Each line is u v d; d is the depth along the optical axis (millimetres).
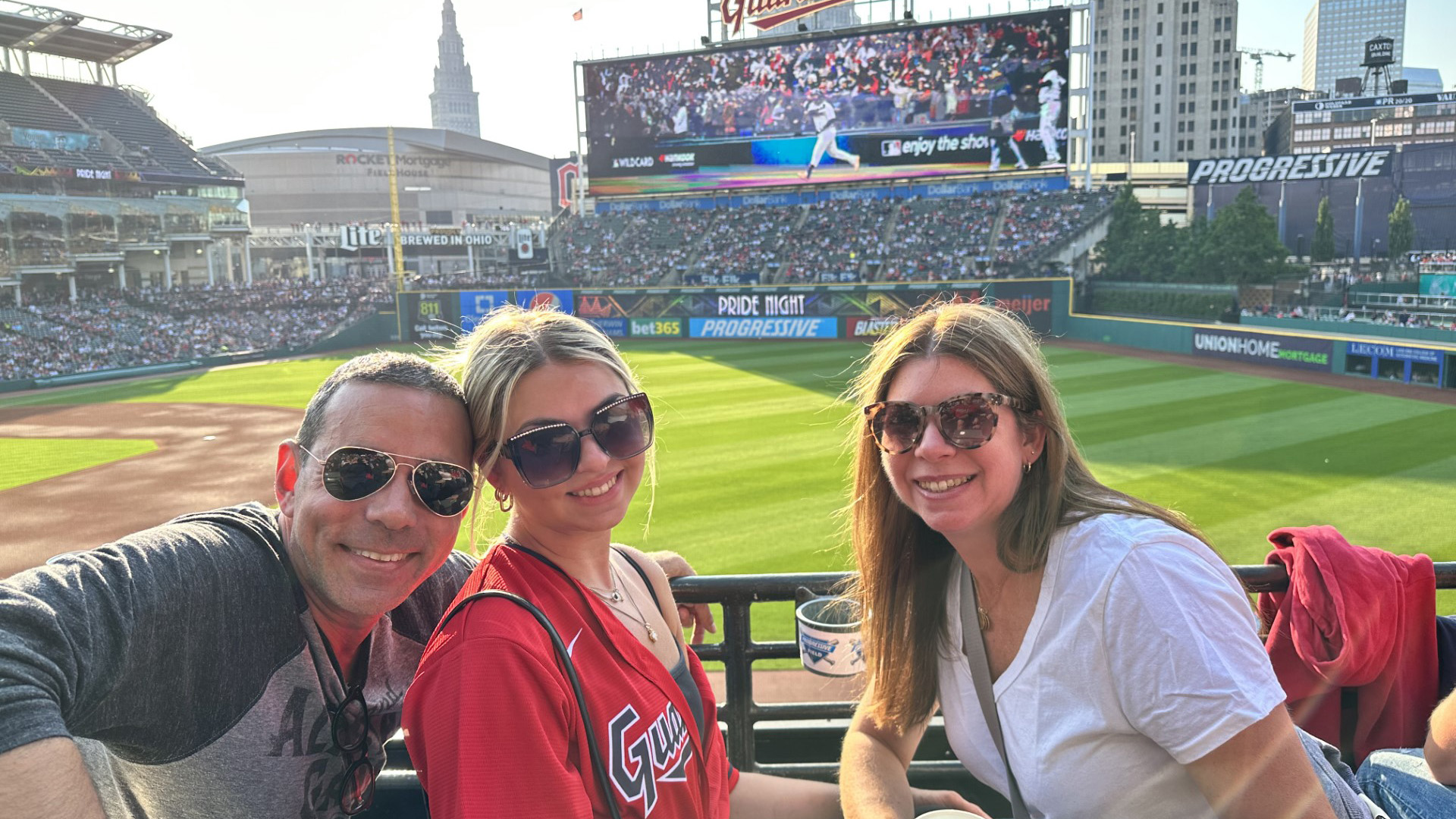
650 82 45500
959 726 2154
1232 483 13828
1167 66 89875
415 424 1666
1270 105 91062
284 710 1661
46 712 1183
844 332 39469
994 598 1999
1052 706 1842
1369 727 2529
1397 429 17391
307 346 45812
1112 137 92125
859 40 41812
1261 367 26750
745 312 41344
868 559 2246
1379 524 11609
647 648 1767
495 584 1575
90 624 1303
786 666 7723
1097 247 42750
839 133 43094
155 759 1525
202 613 1496
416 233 62938
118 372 38812
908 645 2227
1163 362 28391
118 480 19188
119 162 55625
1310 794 1636
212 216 58438
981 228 43562
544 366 1677
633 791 1580
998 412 1829
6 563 14203
